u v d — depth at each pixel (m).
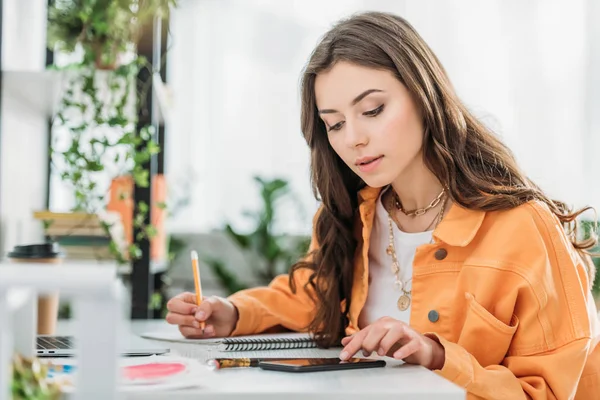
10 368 0.66
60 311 2.19
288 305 1.54
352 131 1.24
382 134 1.23
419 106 1.27
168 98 2.55
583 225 1.95
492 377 1.02
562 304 1.17
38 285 0.60
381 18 1.28
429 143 1.30
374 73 1.23
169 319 1.40
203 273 3.83
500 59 3.88
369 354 1.03
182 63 4.00
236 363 0.98
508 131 3.86
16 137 2.10
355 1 4.00
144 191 2.13
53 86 1.94
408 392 0.78
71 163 2.04
